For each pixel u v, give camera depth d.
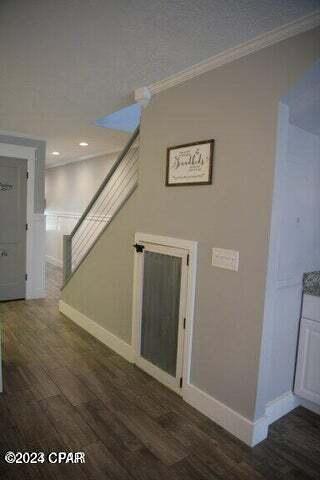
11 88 2.52
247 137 1.75
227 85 1.85
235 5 1.45
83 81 2.36
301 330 2.09
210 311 1.99
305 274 2.09
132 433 1.84
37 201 4.40
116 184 4.86
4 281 4.24
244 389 1.80
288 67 1.56
